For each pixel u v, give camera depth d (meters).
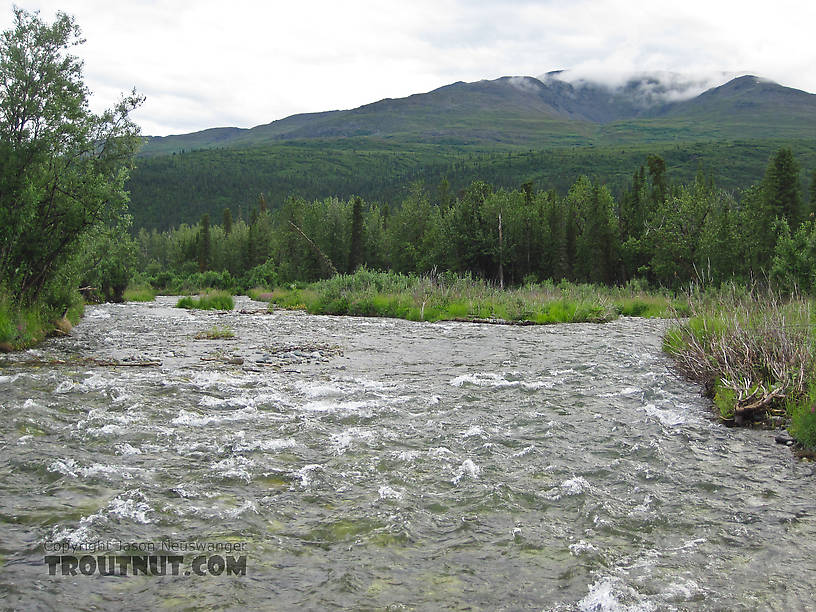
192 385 10.39
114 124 18.42
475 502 5.62
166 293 65.19
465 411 9.03
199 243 113.62
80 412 8.38
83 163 18.17
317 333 19.86
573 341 17.81
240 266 105.50
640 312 30.16
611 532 5.07
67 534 4.77
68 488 5.68
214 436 7.49
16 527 4.87
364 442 7.36
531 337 18.89
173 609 3.84
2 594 3.90
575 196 66.50
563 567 4.46
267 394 9.96
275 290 54.56
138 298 46.31
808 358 9.52
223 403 9.18
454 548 4.75
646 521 5.30
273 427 7.97
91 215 17.58
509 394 10.26
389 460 6.74
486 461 6.79
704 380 10.88
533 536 4.96
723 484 6.21
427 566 4.46
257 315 28.19
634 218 60.84
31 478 5.91
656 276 54.62
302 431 7.77
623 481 6.27
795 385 8.96
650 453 7.16
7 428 7.46
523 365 13.33
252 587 4.12
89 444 7.00
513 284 58.97
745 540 4.95
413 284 32.41
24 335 15.41
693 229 47.53
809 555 4.70
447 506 5.54
